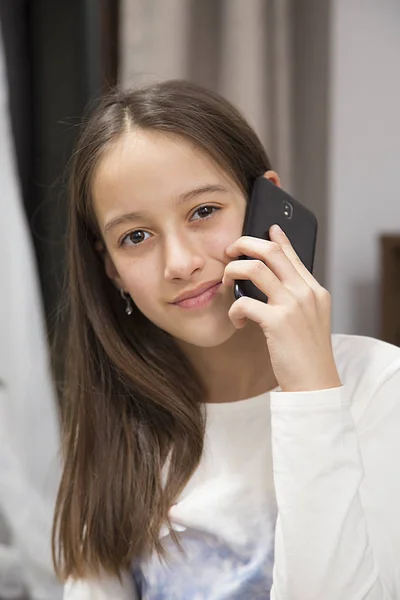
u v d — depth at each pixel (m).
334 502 0.54
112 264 0.71
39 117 1.47
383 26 1.69
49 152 1.46
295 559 0.53
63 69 1.44
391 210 1.74
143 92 0.67
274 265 0.59
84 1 1.41
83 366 0.75
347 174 1.71
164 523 0.67
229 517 0.65
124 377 0.73
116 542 0.71
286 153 1.59
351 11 1.68
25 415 1.30
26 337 1.28
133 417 0.73
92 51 1.42
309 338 0.56
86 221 0.71
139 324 0.74
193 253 0.60
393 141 1.73
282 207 0.66
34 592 1.27
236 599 0.64
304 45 1.61
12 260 1.27
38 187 1.47
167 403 0.70
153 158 0.60
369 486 0.59
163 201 0.60
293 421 0.55
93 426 0.75
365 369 0.64
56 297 1.42
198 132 0.61
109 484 0.72
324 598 0.53
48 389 1.31
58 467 1.32
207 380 0.72
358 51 1.69
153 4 1.43
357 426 0.61
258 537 0.64
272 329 0.56
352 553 0.53
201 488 0.67
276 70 1.58
